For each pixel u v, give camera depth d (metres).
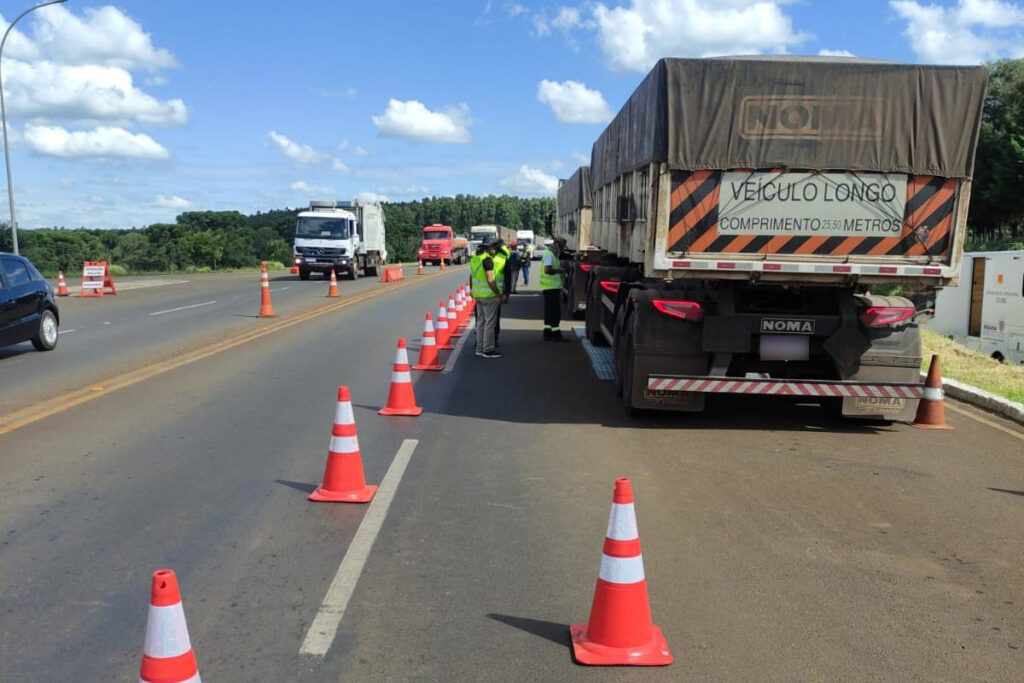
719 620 4.00
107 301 23.59
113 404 8.88
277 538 5.02
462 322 17.58
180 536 5.04
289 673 3.49
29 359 12.14
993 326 18.53
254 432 7.68
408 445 7.32
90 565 4.59
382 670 3.52
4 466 6.49
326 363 11.90
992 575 4.58
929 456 7.13
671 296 8.01
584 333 16.00
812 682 3.45
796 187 7.31
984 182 42.56
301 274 35.97
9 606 4.08
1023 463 6.93
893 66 7.18
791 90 7.23
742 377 7.83
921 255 7.40
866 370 7.80
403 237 105.56
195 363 11.75
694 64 7.21
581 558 4.75
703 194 7.34
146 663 2.70
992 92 43.56
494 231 56.47
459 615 4.03
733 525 5.32
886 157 7.27
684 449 7.29
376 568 4.59
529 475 6.41
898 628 3.94
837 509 5.67
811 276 7.40
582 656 3.59
